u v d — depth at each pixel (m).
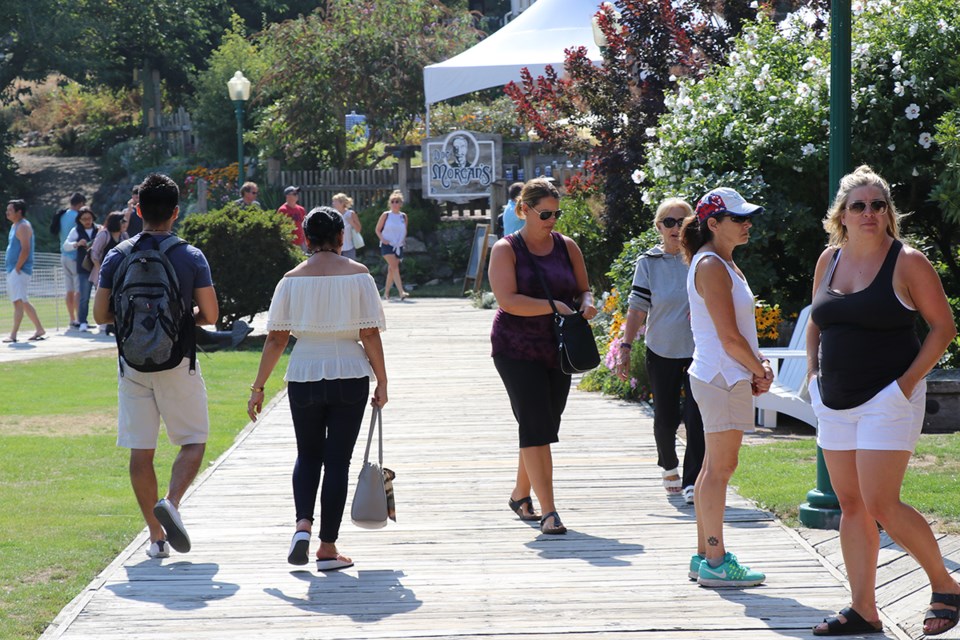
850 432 7.44
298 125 46.22
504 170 40.09
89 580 9.23
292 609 8.34
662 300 11.47
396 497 11.87
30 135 70.31
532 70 35.66
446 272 39.88
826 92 17.30
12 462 14.16
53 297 34.03
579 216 24.39
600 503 11.46
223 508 11.44
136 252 9.48
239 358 23.62
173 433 9.73
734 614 8.07
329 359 9.38
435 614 8.17
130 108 67.69
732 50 22.58
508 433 15.29
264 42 53.44
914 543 7.36
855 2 17.61
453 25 50.56
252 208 25.75
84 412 17.98
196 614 8.24
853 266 7.43
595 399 17.97
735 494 11.61
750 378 8.61
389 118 46.84
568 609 8.23
